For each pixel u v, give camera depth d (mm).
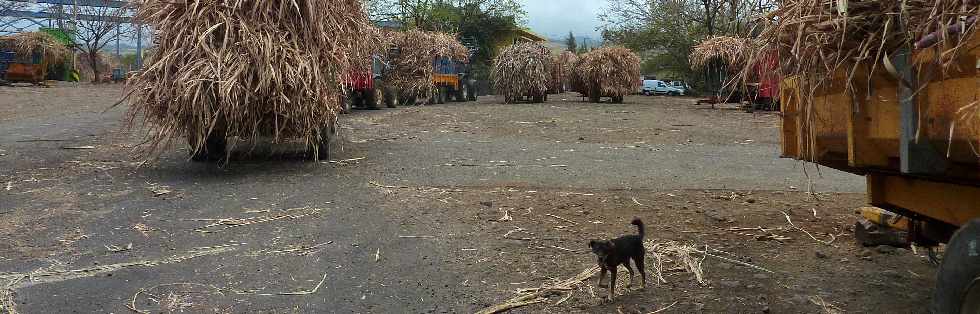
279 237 6113
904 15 3324
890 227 5516
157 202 7480
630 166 10469
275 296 4641
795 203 7742
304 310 4398
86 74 49812
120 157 10781
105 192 7996
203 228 6410
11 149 11602
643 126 17562
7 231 6227
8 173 9203
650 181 9102
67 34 45031
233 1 9219
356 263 5367
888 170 4102
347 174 9406
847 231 6418
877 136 3754
